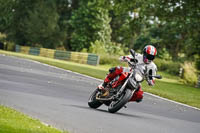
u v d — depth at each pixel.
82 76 90.56
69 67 117.06
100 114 38.31
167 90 87.00
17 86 51.78
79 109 39.47
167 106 56.28
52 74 83.38
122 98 39.97
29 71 81.62
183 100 67.50
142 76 40.59
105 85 41.38
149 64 40.97
